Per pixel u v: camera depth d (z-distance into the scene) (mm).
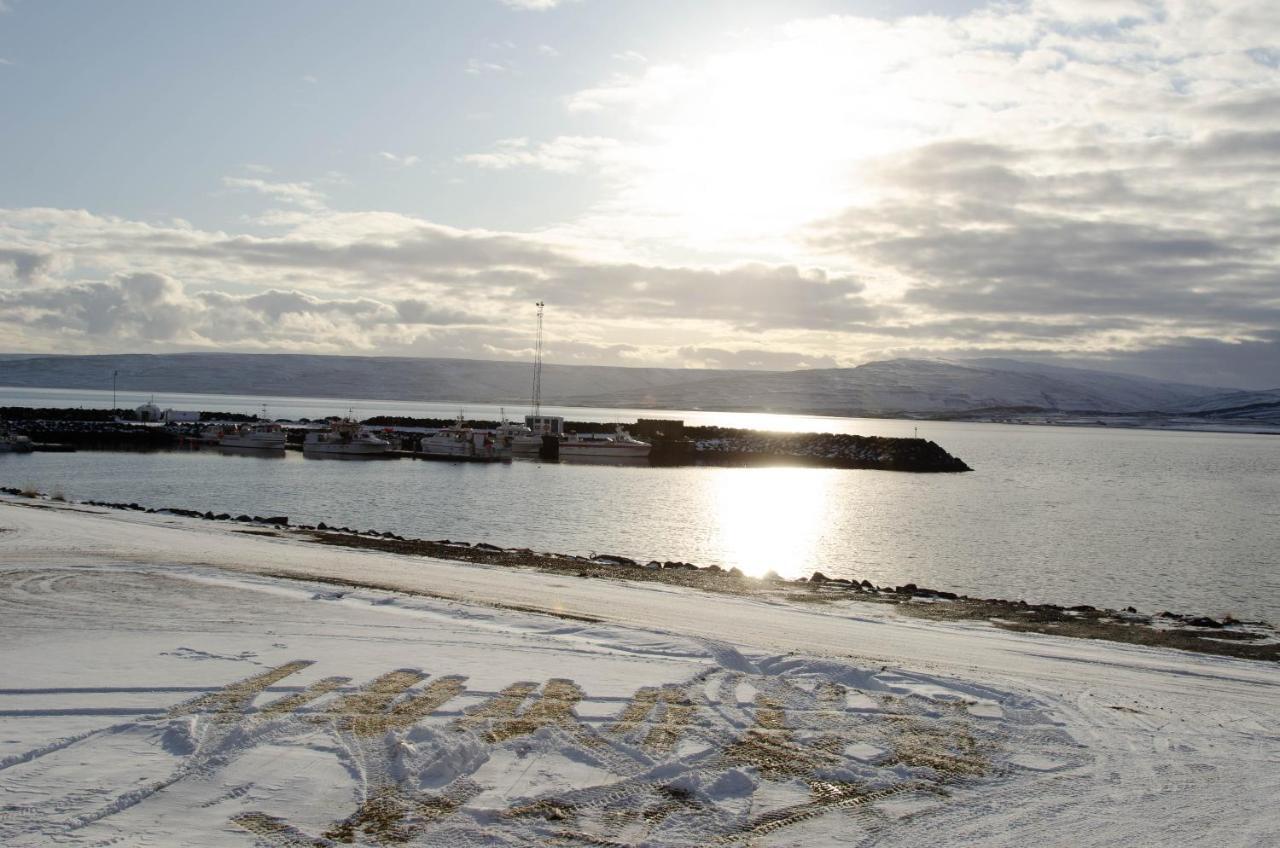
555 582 21844
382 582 20281
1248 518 54562
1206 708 12445
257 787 8469
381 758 9234
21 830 7445
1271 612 27641
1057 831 8156
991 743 10453
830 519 50625
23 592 17219
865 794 8875
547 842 7613
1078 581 32562
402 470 78750
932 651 15750
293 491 58188
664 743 9922
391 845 7469
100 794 8180
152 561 21609
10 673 11602
